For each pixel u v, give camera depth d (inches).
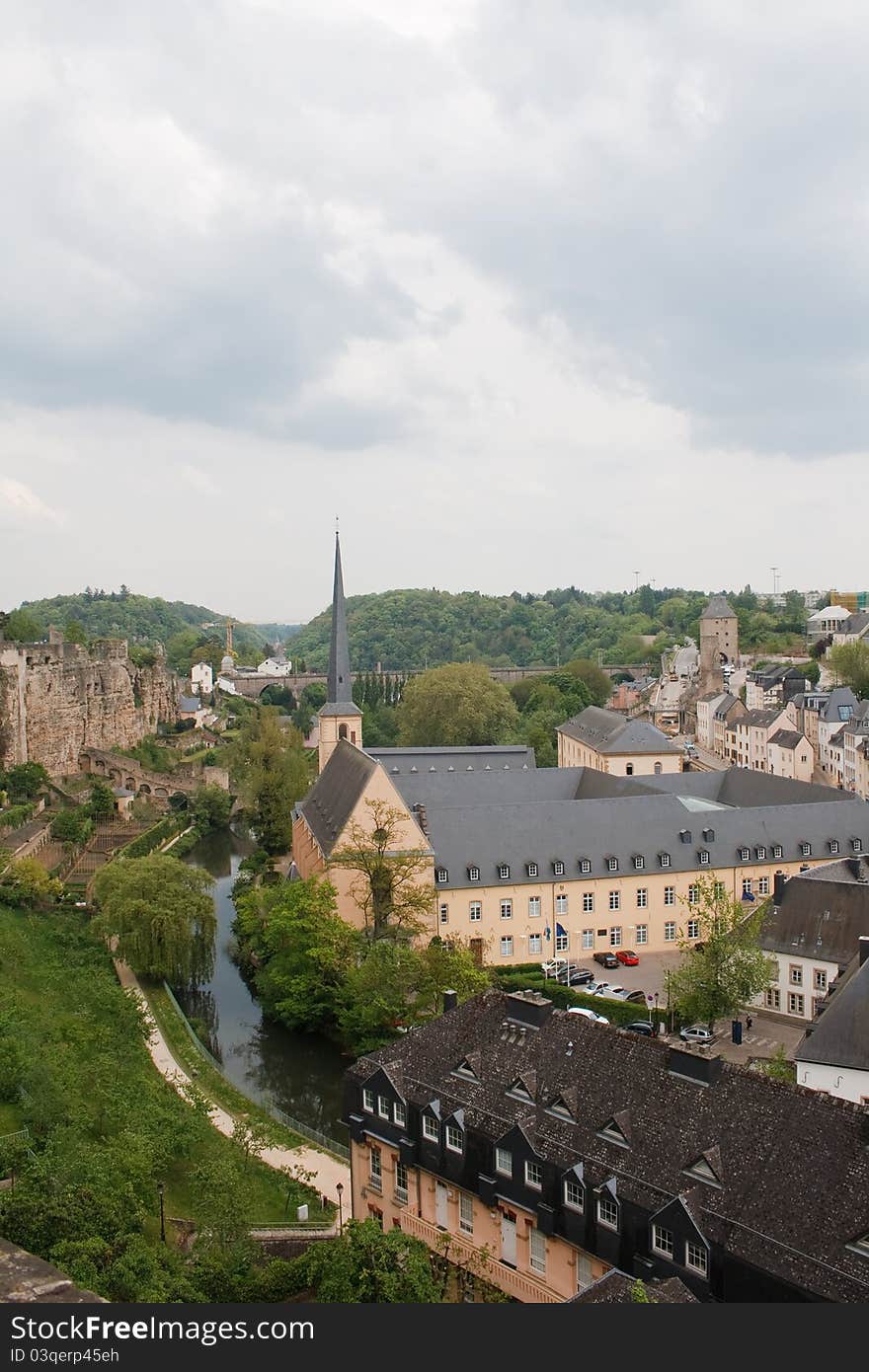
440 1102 2191.2
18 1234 1808.6
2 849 5113.2
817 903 3779.5
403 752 6604.3
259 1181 2645.2
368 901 4387.3
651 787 5452.8
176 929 4121.6
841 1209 1605.6
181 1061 3417.8
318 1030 3914.9
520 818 4682.6
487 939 4522.6
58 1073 2640.3
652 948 4714.6
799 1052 2802.7
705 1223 1690.5
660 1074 1959.9
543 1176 1940.2
